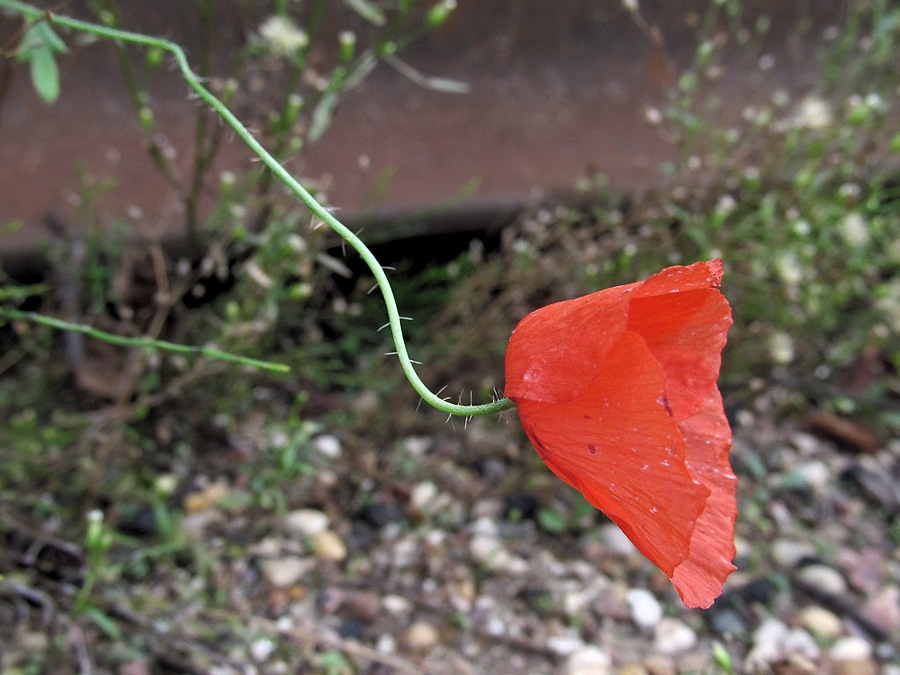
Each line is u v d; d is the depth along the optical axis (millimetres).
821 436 382
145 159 370
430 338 378
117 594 272
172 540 289
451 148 410
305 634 270
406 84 427
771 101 459
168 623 266
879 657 293
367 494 327
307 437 331
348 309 356
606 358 143
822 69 462
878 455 377
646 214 338
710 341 147
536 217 389
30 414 303
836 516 347
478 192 389
